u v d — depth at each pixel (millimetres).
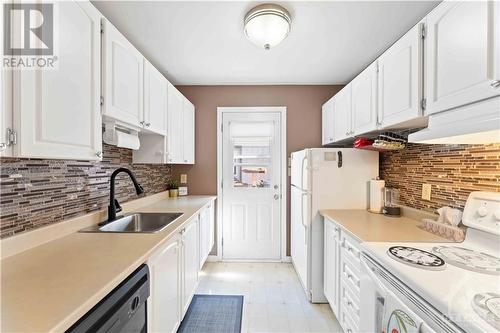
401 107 1433
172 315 1523
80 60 1089
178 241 1646
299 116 3135
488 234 1181
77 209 1500
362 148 2166
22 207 1136
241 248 3168
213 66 2514
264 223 3168
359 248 1420
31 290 758
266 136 3166
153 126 1874
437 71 1151
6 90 791
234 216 3184
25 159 1147
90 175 1623
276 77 2838
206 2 1522
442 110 1122
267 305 2176
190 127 2941
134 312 960
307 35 1898
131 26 1778
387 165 2330
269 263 3100
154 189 2688
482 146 1349
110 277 850
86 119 1130
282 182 3137
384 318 981
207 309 2105
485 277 891
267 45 1812
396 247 1208
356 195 2221
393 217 1924
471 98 951
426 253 1125
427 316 792
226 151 3188
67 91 1012
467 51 973
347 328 1650
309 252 2229
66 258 1021
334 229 1910
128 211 2031
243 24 1754
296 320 1975
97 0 1486
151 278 1204
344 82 3006
